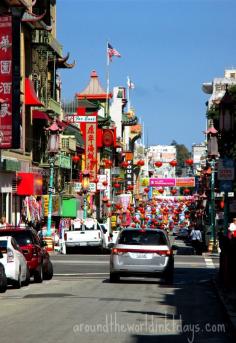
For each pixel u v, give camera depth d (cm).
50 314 2259
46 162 8212
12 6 6612
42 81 7994
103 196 11644
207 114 7431
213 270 4759
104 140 12419
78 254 6656
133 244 3581
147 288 3344
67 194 9106
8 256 3198
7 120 5988
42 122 7912
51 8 8738
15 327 1955
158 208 14400
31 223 6925
